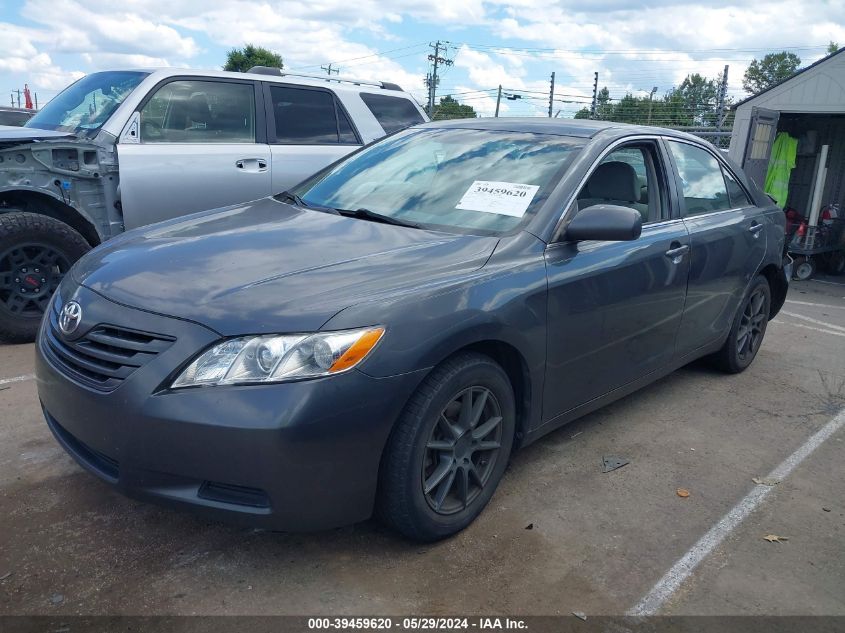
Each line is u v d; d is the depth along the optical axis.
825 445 4.11
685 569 2.85
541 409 3.26
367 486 2.53
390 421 2.52
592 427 4.16
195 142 5.76
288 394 2.32
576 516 3.18
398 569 2.72
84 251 5.28
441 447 2.75
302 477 2.37
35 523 2.90
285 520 2.42
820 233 10.84
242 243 3.03
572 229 3.16
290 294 2.53
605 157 3.66
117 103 5.59
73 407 2.56
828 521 3.29
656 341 3.99
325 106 6.52
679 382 5.03
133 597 2.50
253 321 2.40
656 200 4.04
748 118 10.92
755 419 4.44
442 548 2.87
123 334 2.52
